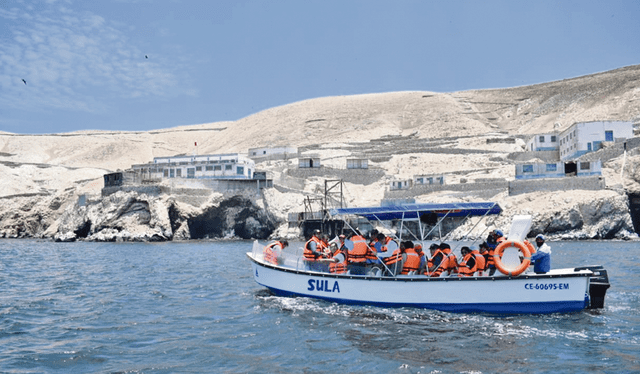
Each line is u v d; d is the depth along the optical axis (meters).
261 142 188.75
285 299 19.25
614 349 12.13
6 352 11.89
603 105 155.00
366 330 14.18
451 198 77.12
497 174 88.19
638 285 22.59
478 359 11.37
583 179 71.19
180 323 15.27
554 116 172.00
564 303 15.83
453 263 17.16
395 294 17.05
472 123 180.38
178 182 86.44
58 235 86.00
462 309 16.36
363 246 18.05
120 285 24.08
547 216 67.62
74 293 21.36
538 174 76.38
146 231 79.62
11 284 24.56
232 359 11.46
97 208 84.62
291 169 96.75
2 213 110.56
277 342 12.93
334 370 10.64
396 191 86.62
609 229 67.56
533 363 11.04
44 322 15.38
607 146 84.88
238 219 88.00
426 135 176.25
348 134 177.62
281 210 83.94
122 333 13.97
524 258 15.79
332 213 19.02
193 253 50.12
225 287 23.31
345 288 17.86
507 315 16.02
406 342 12.85
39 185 135.38
